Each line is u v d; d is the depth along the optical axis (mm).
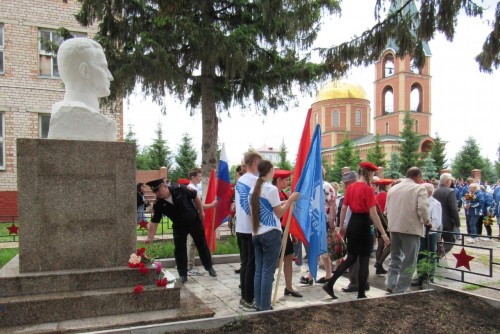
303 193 5430
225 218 7547
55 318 3924
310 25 8781
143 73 7820
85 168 4457
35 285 4090
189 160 33000
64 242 4363
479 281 6520
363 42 6953
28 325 3818
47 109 15547
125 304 4176
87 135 4586
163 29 8156
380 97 56062
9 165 14977
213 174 7770
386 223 6836
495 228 15977
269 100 9812
